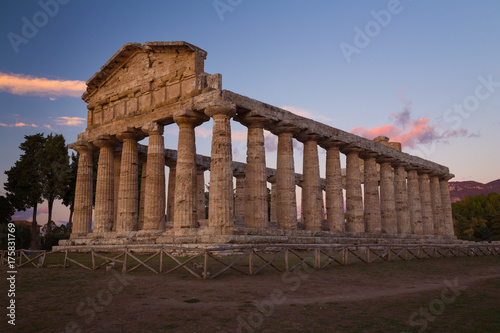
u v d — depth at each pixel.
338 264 22.11
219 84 29.22
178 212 29.03
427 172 53.66
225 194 27.52
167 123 33.00
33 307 11.23
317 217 35.03
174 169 45.16
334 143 38.09
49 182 55.19
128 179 33.78
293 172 33.16
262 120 30.75
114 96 37.16
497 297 13.29
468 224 99.88
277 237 29.16
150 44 33.06
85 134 38.56
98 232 34.53
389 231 44.47
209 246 24.36
